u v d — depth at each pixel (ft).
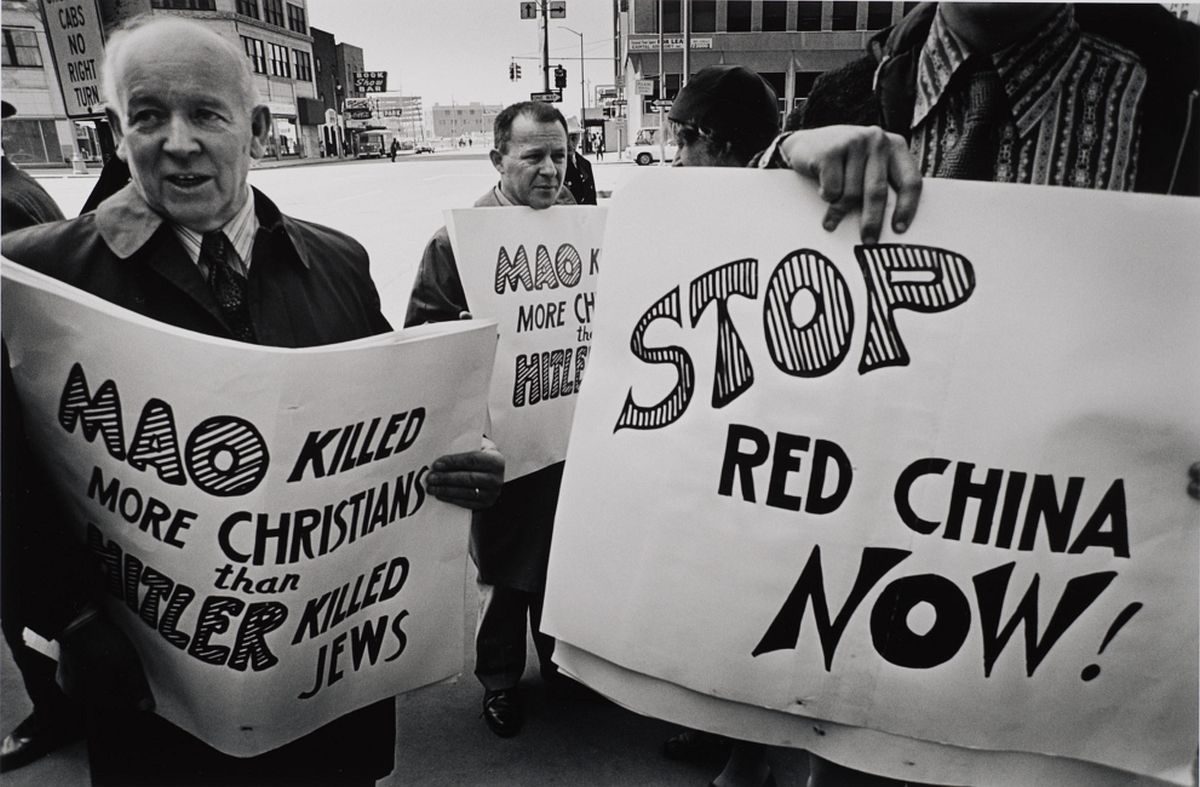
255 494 2.94
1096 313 2.57
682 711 3.09
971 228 2.63
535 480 5.67
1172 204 2.52
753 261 2.84
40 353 2.84
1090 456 2.61
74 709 5.52
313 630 3.22
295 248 3.55
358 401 3.05
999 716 2.79
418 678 3.65
